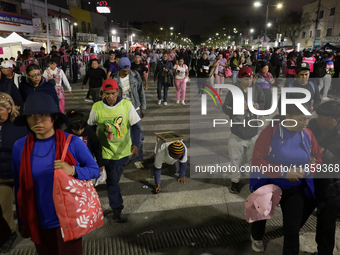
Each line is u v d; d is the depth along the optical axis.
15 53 18.55
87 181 1.96
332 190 2.24
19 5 24.80
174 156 3.63
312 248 2.80
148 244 2.85
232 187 3.87
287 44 54.59
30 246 2.78
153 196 3.75
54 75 6.05
